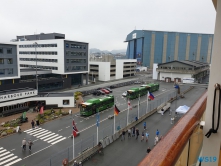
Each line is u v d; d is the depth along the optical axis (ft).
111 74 301.63
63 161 64.28
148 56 494.18
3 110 125.49
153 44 489.26
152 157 6.86
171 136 8.32
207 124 7.81
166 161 6.63
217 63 7.45
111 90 204.95
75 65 236.22
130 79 317.22
